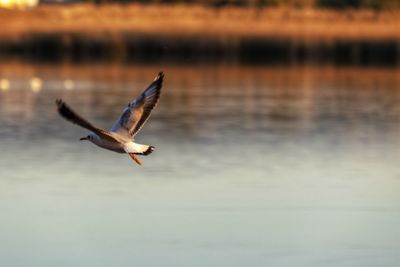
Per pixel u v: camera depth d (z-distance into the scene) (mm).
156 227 26719
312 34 129875
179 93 58375
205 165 34625
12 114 46875
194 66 80500
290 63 84750
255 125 44438
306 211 28469
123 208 28562
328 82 67250
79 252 24719
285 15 138375
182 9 137000
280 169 34031
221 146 38531
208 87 62438
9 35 115875
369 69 79125
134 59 87500
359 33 131250
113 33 122875
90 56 90375
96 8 136125
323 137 41031
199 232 26375
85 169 33562
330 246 25328
